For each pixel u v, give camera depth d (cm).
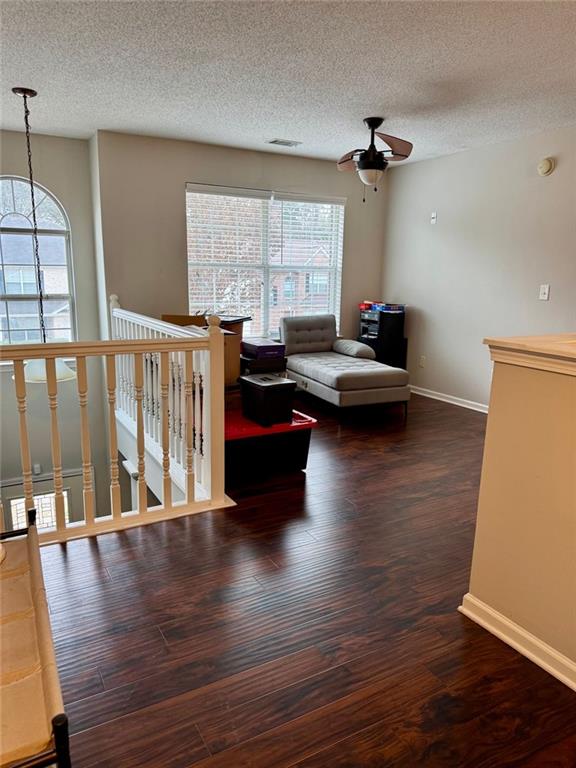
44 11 240
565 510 163
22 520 508
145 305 500
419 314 586
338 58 290
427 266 568
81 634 184
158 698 157
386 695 160
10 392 486
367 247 624
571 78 317
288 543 250
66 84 336
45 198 485
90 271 509
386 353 590
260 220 557
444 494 312
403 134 450
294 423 331
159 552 239
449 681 166
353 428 452
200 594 208
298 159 557
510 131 437
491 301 497
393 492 314
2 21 249
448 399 557
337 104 371
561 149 423
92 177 485
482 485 191
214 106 379
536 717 153
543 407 167
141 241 488
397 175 600
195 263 528
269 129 443
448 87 334
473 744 143
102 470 543
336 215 602
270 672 168
